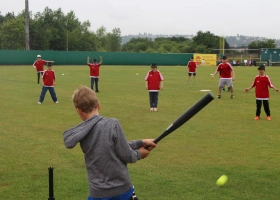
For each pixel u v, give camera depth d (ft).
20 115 47.16
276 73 142.51
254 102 60.13
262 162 27.55
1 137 35.24
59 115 47.24
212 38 334.24
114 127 11.53
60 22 312.09
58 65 198.08
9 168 26.16
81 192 21.94
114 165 11.48
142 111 50.72
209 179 23.94
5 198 21.03
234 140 34.30
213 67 199.31
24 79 103.81
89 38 326.85
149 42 393.50
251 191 22.00
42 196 21.30
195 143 33.12
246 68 190.29
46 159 28.30
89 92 11.94
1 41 267.59
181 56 226.79
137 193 21.62
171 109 52.54
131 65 216.74
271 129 39.19
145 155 12.52
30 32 271.90
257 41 331.16
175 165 26.78
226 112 49.88
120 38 424.05
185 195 21.36
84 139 11.66
